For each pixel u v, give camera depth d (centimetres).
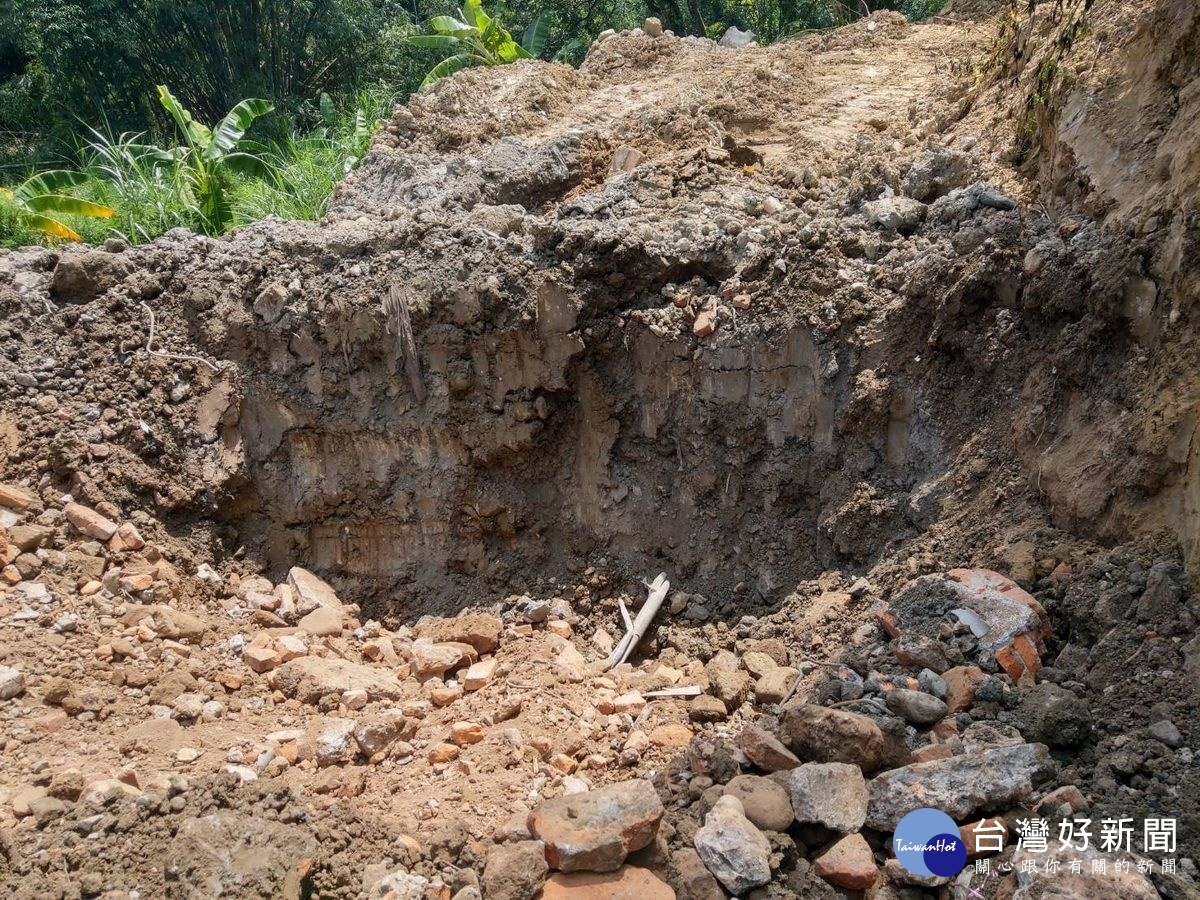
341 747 414
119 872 324
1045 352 474
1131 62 499
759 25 1938
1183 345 403
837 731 356
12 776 373
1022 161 574
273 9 2281
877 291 550
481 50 1596
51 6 2089
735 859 324
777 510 582
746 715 437
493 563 623
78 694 425
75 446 547
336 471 619
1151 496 405
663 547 614
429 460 615
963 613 406
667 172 705
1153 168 449
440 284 601
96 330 594
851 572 536
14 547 500
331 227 671
